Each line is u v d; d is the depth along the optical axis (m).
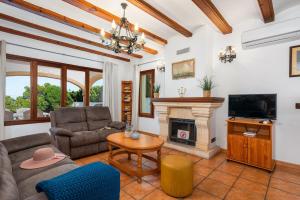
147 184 2.25
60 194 0.90
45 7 2.60
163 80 4.75
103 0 2.45
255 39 2.84
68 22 2.93
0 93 3.31
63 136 2.96
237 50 3.30
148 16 2.97
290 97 2.73
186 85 3.86
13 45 3.59
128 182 2.30
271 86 2.91
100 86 5.50
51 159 1.98
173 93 4.14
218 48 3.56
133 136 2.81
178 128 4.02
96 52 4.75
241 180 2.35
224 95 3.47
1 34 3.40
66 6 2.60
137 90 5.50
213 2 2.55
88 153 3.27
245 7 2.72
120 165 2.61
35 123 3.92
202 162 2.99
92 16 2.90
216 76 3.59
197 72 3.64
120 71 5.66
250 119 3.11
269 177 2.43
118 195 1.24
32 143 2.45
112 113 5.26
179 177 1.93
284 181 2.31
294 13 2.71
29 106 3.96
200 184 2.24
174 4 2.60
